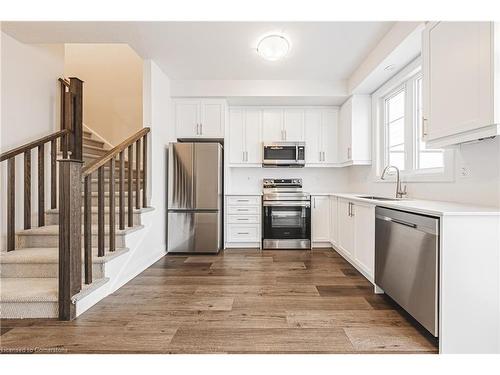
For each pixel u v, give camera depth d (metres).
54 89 3.56
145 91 3.70
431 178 2.79
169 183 4.25
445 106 2.04
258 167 5.14
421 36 2.40
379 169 4.07
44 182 3.32
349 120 4.38
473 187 2.23
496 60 1.62
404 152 3.45
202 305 2.43
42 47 3.37
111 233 2.75
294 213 4.55
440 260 1.72
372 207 2.86
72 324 2.09
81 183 2.25
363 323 2.12
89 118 5.26
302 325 2.09
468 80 1.81
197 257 4.07
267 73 4.12
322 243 4.67
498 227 1.71
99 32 3.00
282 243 4.55
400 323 2.12
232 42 3.23
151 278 3.14
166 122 4.28
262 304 2.46
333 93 4.33
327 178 5.23
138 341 1.88
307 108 4.86
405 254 2.12
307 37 3.10
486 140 2.10
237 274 3.28
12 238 2.79
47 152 3.46
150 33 3.02
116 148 2.85
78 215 2.23
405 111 3.41
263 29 2.95
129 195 3.14
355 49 3.37
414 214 2.02
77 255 2.22
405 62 3.14
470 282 1.71
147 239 3.57
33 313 2.19
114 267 2.77
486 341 1.72
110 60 5.29
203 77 4.29
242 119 4.87
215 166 4.26
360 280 3.07
